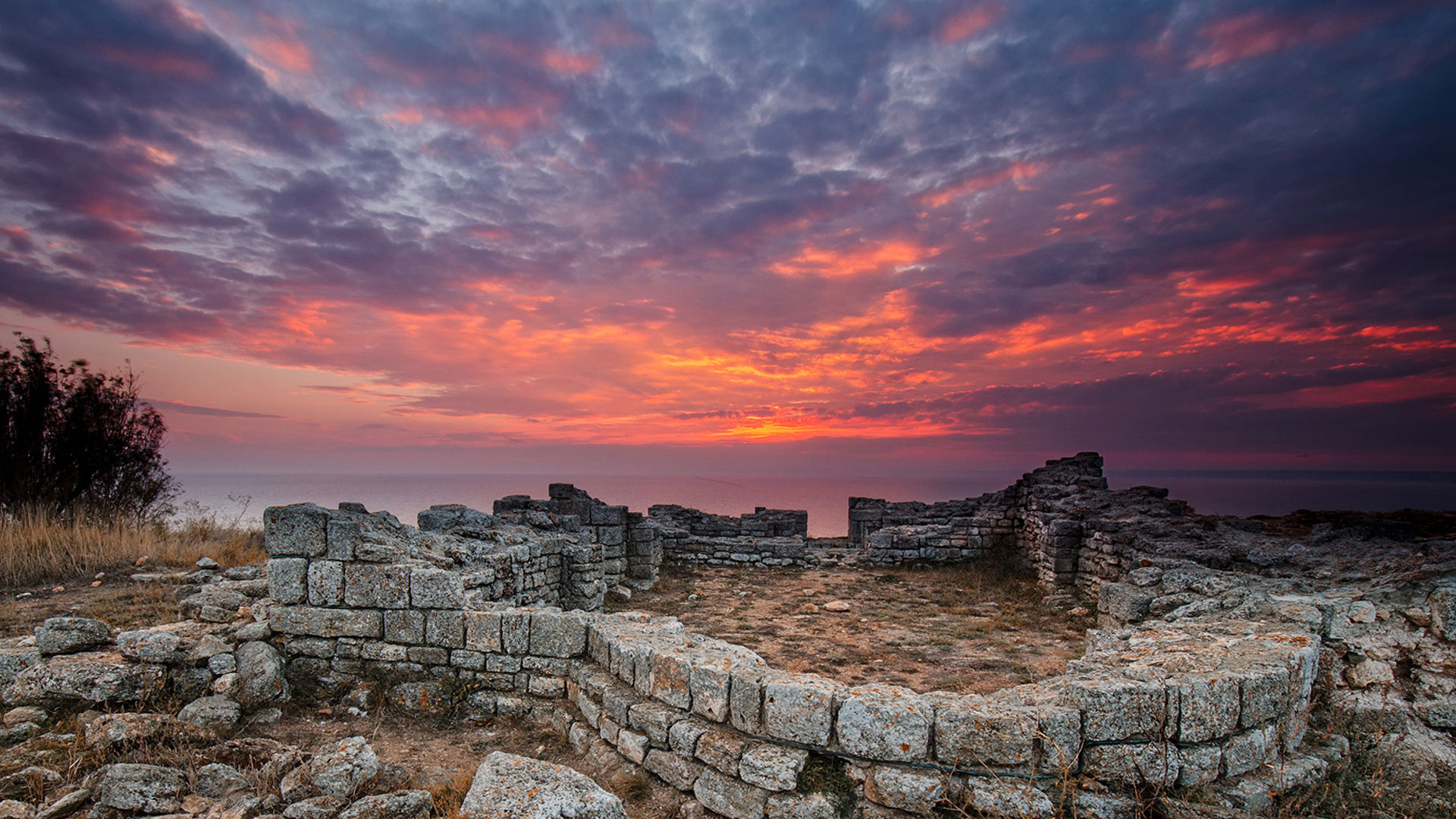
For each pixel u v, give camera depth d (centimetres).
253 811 477
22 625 877
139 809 473
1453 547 836
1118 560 1348
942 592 1606
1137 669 570
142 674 661
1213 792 503
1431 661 653
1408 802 528
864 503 2489
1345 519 1210
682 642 666
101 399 1616
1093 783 489
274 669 728
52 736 576
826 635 1152
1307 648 604
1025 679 920
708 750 547
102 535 1291
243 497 1861
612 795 461
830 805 492
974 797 479
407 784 563
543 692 718
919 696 536
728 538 2209
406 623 764
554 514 1587
